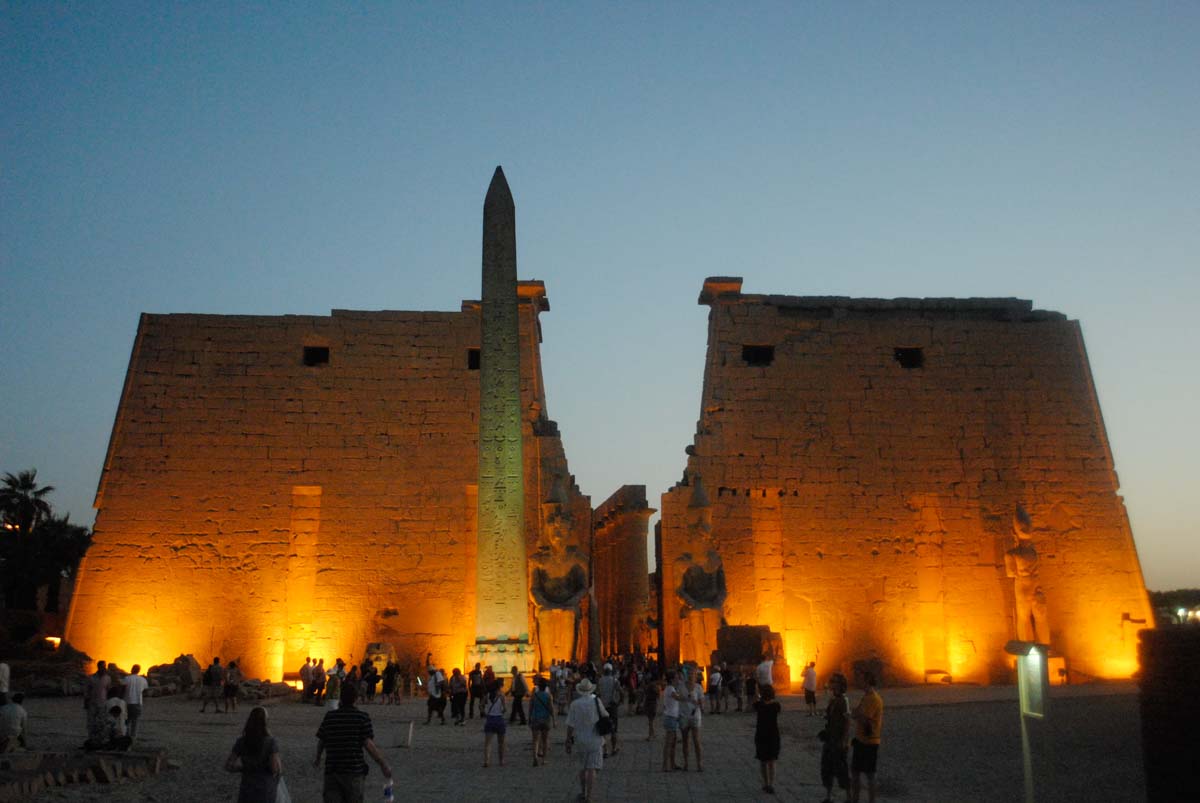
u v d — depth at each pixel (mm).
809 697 24375
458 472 32750
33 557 47094
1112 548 33719
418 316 34188
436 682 22734
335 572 31812
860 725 12141
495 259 28578
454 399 33438
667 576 32000
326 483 32500
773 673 29172
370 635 31406
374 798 12969
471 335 34094
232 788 13344
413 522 32281
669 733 15445
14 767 13102
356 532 32156
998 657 32625
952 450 34094
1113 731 19281
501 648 26203
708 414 33750
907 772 15320
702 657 28875
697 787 13906
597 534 44000
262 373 33250
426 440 33000
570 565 28922
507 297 28391
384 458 32781
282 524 32062
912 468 33812
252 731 8422
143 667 30797
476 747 18484
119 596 31188
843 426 33906
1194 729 8398
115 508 31766
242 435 32656
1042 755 16656
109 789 12938
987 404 34656
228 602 31391
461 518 32375
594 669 25312
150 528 31719
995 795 13250
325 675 28344
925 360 34969
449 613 31609
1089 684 31406
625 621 38125
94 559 31359
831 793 12539
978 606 32938
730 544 32500
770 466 33281
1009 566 32375
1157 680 8727
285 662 31078
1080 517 33906
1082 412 34906
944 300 35656
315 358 33812
